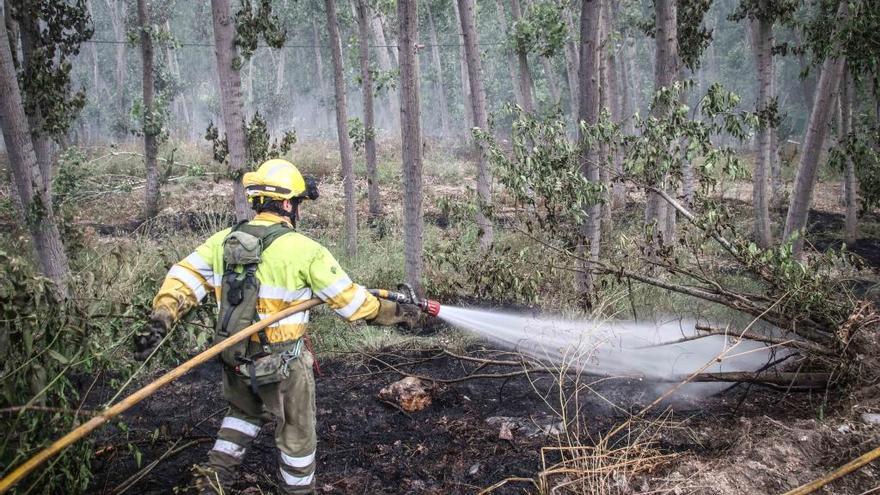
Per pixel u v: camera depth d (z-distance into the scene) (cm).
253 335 301
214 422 436
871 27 704
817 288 445
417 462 389
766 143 1023
